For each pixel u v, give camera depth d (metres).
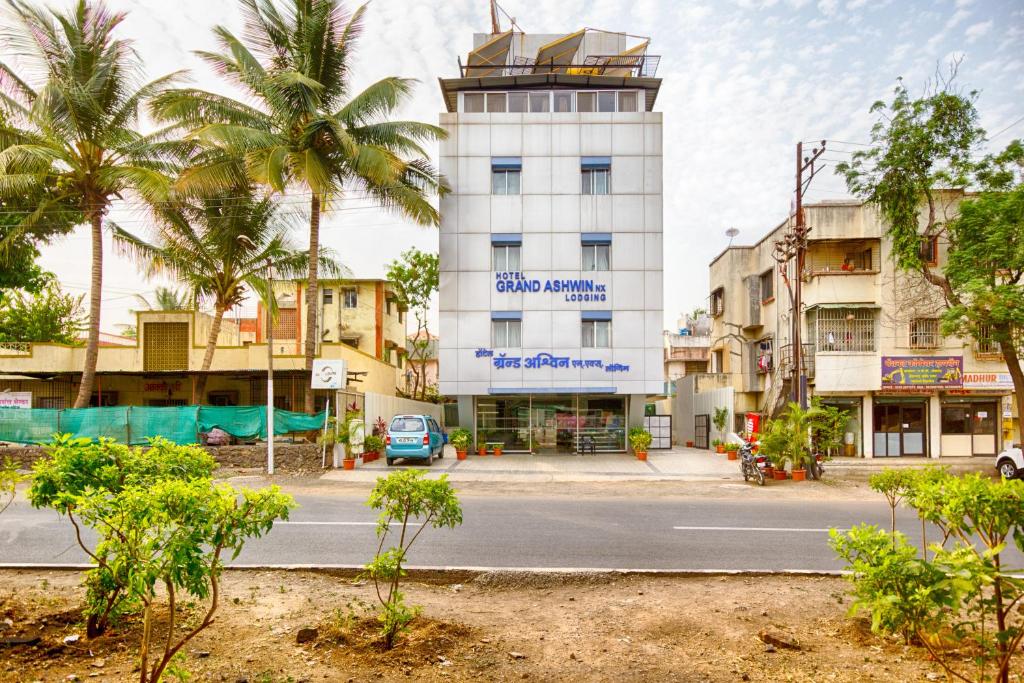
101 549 3.32
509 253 23.59
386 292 33.34
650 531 9.14
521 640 4.71
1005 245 16.80
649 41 26.11
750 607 5.54
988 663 4.17
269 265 17.42
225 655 4.30
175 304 40.22
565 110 24.44
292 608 5.35
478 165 23.64
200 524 3.12
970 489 3.71
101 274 19.19
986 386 22.80
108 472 4.29
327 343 24.22
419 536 8.60
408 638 4.64
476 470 18.33
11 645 4.34
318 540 8.26
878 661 4.30
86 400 18.77
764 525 9.70
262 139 18.22
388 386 31.34
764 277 28.33
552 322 23.23
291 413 18.39
